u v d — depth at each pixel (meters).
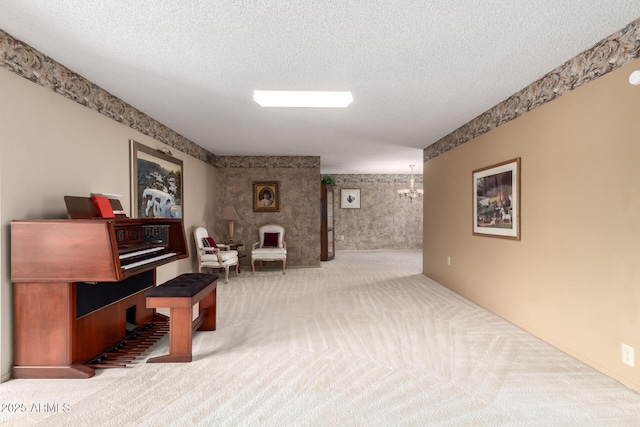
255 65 2.76
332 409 1.93
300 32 2.27
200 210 6.12
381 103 3.69
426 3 1.95
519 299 3.31
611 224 2.28
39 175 2.52
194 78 3.02
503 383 2.21
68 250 2.23
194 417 1.85
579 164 2.55
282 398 2.04
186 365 2.51
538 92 3.03
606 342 2.32
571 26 2.18
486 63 2.71
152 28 2.21
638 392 2.09
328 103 3.69
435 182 5.66
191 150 5.66
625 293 2.18
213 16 2.08
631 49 2.13
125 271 2.39
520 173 3.29
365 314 3.76
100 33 2.28
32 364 2.30
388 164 8.31
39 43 2.40
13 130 2.29
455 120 4.35
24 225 2.23
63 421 1.81
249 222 7.07
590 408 1.93
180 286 2.69
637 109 2.10
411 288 5.10
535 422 1.80
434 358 2.60
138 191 3.92
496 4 1.96
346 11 2.03
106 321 2.78
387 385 2.19
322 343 2.91
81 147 2.98
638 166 2.09
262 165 7.06
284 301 4.36
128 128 3.75
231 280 5.80
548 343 2.89
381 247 10.53
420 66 2.77
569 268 2.65
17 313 2.29
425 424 1.79
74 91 2.89
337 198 10.47
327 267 7.23
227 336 3.10
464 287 4.57
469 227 4.41
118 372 2.40
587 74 2.47
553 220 2.83
